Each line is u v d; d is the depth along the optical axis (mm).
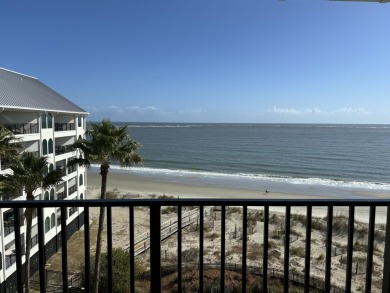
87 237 2498
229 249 18781
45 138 21453
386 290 2605
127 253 14789
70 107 27891
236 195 39781
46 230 19969
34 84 28719
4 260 15648
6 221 17141
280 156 76938
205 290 12461
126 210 28109
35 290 14875
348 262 2584
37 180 14758
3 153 14164
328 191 42094
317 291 13148
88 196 39156
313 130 196375
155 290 2496
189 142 114875
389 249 2566
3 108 16281
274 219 24438
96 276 13430
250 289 12836
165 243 19938
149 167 65750
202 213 2523
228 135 150625
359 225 22406
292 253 18078
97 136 15789
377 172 56469
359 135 143500
